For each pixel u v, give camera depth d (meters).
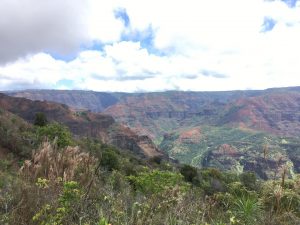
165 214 5.59
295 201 8.37
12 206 4.85
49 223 4.35
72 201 4.83
